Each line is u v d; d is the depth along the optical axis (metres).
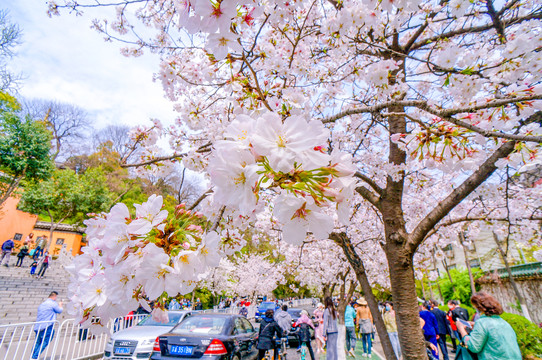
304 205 0.83
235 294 24.25
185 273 0.87
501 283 12.70
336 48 2.94
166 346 4.67
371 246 8.59
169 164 2.91
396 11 2.66
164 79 2.58
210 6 0.91
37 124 20.27
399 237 2.71
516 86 2.04
